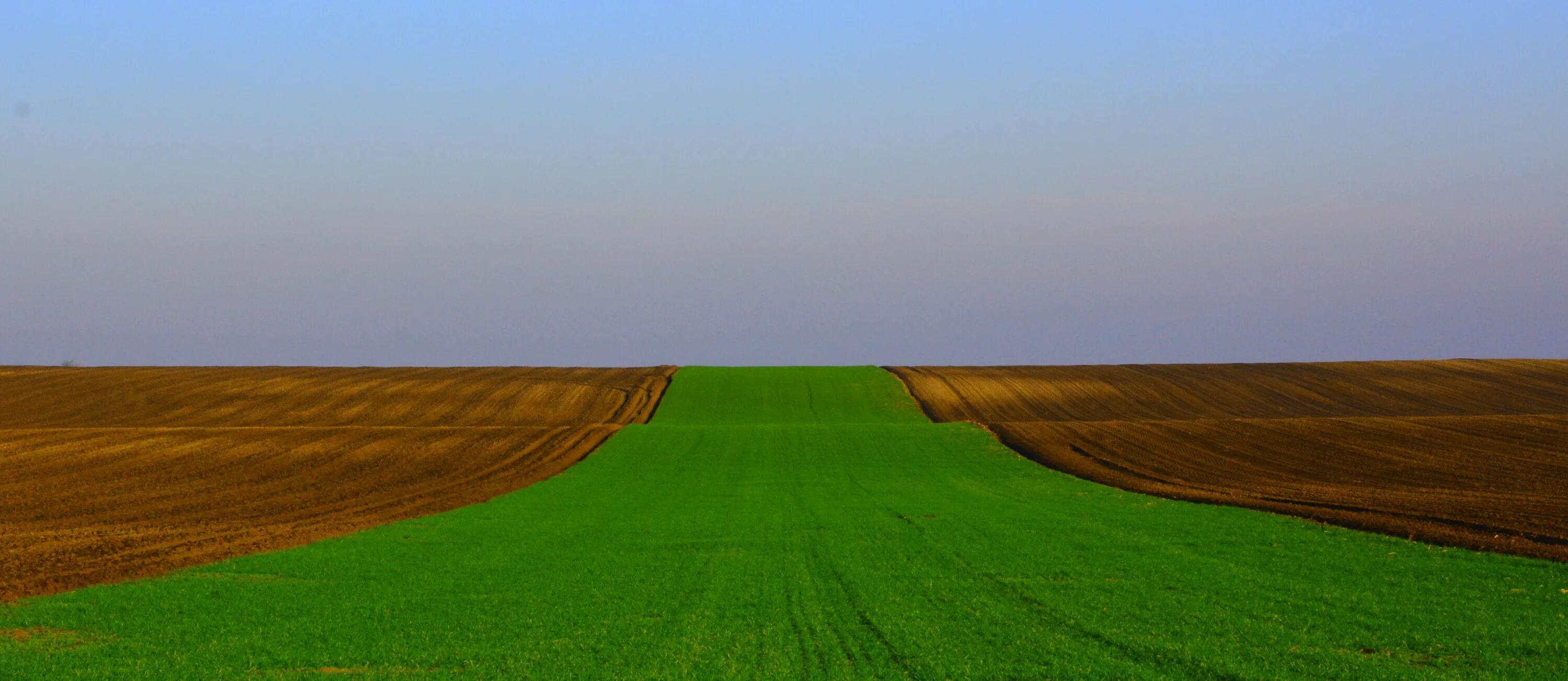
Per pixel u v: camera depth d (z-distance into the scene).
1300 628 13.48
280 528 26.02
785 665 11.73
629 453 48.44
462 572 18.67
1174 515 27.58
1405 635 13.02
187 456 44.94
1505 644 12.49
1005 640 12.87
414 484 38.22
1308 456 44.66
